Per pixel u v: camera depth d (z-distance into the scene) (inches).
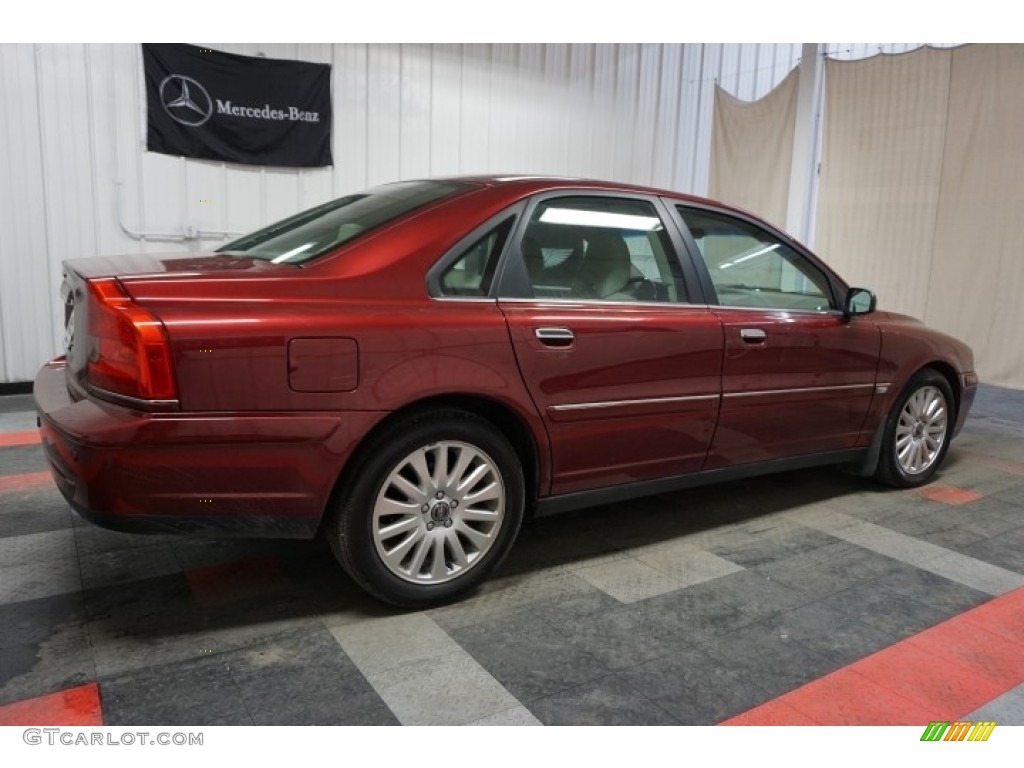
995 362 286.0
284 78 248.7
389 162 274.8
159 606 98.3
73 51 219.0
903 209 303.0
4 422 191.6
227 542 119.1
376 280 93.0
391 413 91.5
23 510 129.7
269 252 104.0
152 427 78.4
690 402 118.1
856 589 112.5
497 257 102.7
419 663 87.3
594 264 112.4
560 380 103.7
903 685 87.6
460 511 99.9
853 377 142.9
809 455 141.2
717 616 102.2
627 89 329.4
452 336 94.3
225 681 82.3
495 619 98.7
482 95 290.2
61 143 221.3
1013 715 82.8
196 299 82.0
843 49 317.7
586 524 135.4
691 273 122.3
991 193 278.8
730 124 346.3
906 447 159.0
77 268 92.3
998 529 140.0
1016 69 267.7
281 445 84.7
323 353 86.0
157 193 236.5
